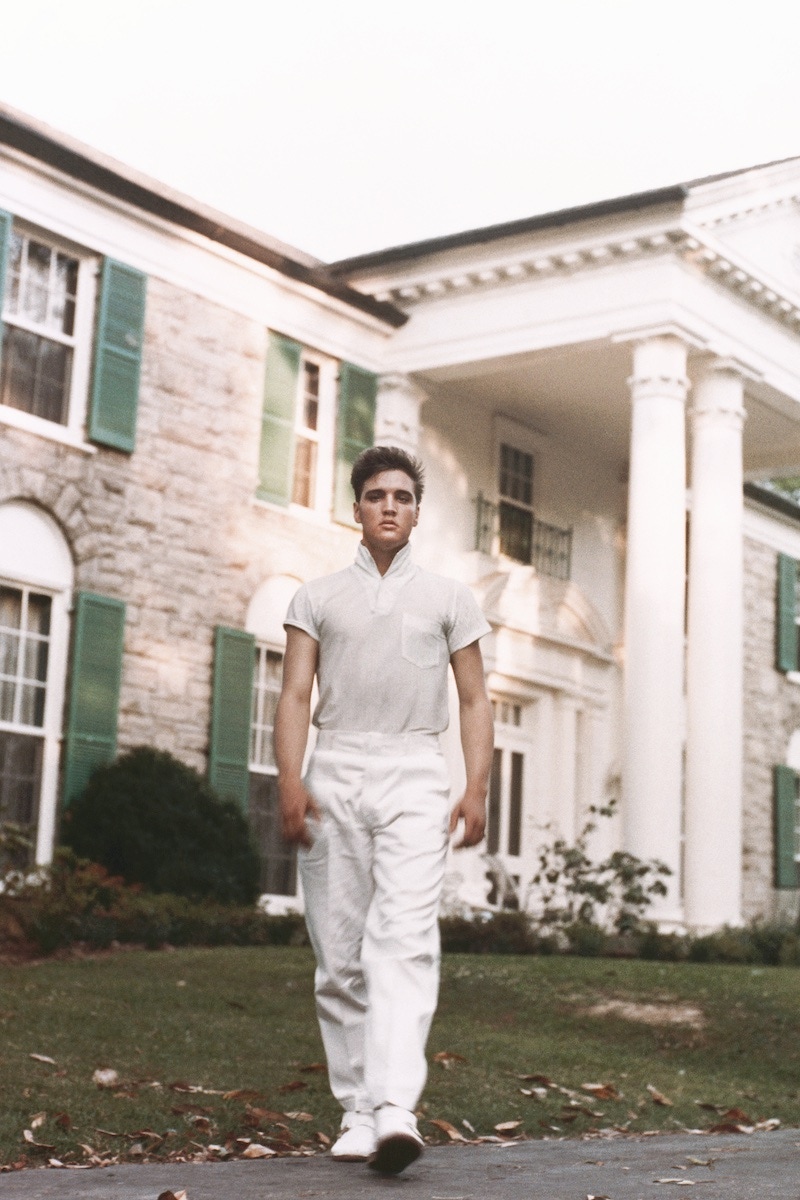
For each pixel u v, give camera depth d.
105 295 15.17
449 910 17.38
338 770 4.39
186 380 15.97
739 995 10.41
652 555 16.55
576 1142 5.39
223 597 16.17
